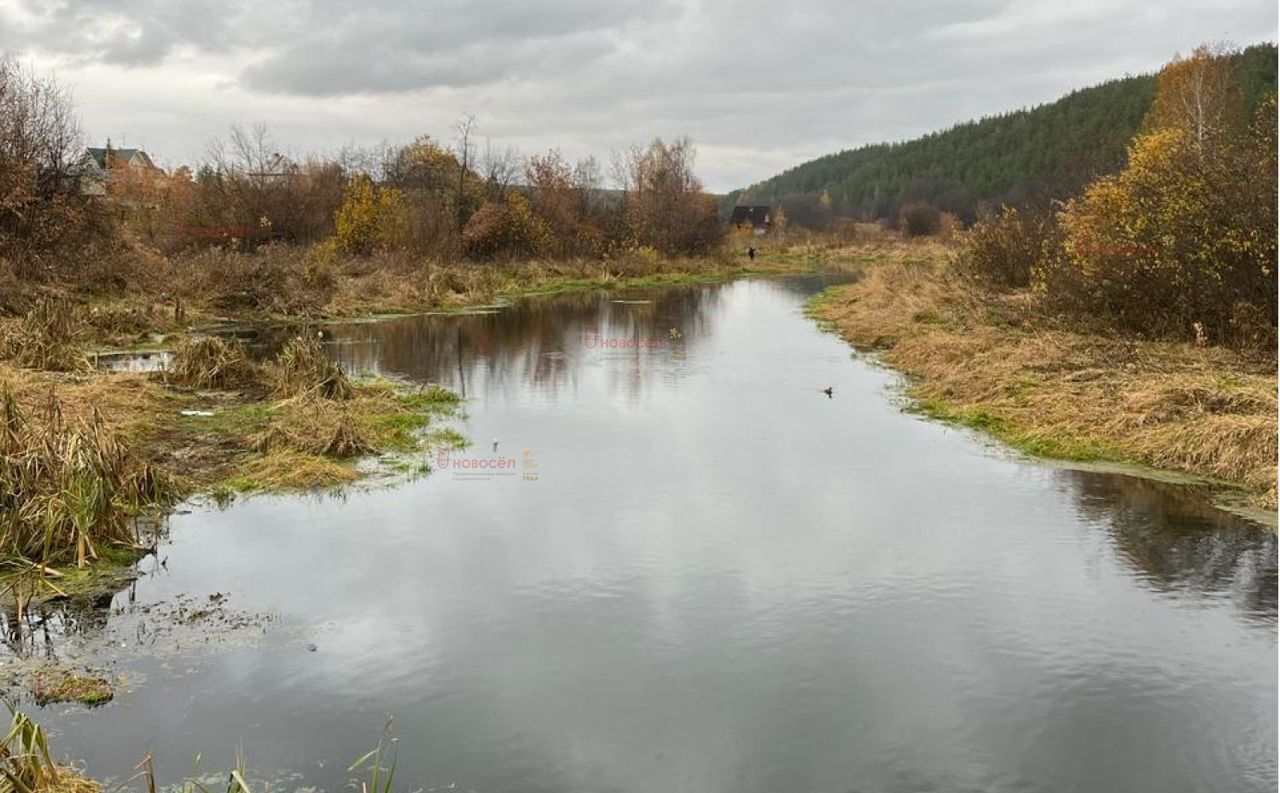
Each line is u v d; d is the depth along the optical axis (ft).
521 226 120.88
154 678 18.28
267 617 20.95
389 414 39.37
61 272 66.33
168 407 39.22
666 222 144.87
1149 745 16.29
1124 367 40.88
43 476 25.88
